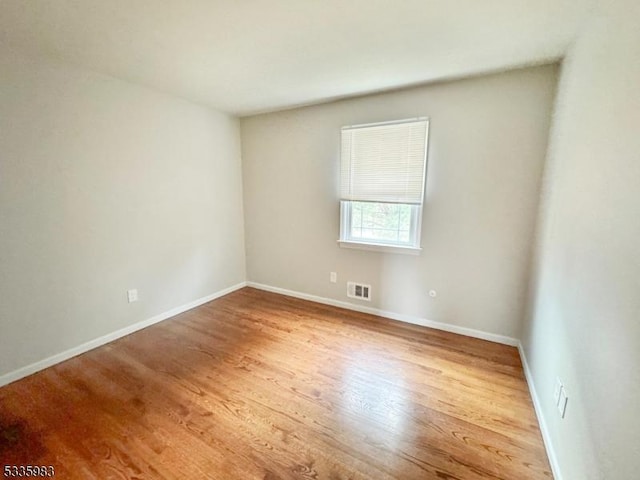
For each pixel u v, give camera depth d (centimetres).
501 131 238
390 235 305
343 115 304
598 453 104
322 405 187
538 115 224
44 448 155
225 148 359
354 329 288
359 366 229
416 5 147
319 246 346
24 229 208
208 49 194
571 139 167
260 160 367
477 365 230
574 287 142
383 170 289
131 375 217
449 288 279
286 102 310
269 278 393
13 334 208
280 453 153
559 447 141
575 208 151
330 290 347
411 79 245
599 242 119
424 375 218
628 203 99
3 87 191
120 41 185
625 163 104
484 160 247
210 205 348
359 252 321
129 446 157
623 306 96
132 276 278
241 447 157
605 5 133
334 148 316
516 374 219
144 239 284
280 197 362
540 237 215
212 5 147
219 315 321
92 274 248
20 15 156
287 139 343
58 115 217
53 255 224
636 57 102
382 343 262
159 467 145
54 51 200
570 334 141
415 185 276
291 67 222
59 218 225
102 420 174
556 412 149
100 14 155
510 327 259
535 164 230
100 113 241
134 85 261
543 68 218
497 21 161
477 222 258
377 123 284
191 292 337
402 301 304
